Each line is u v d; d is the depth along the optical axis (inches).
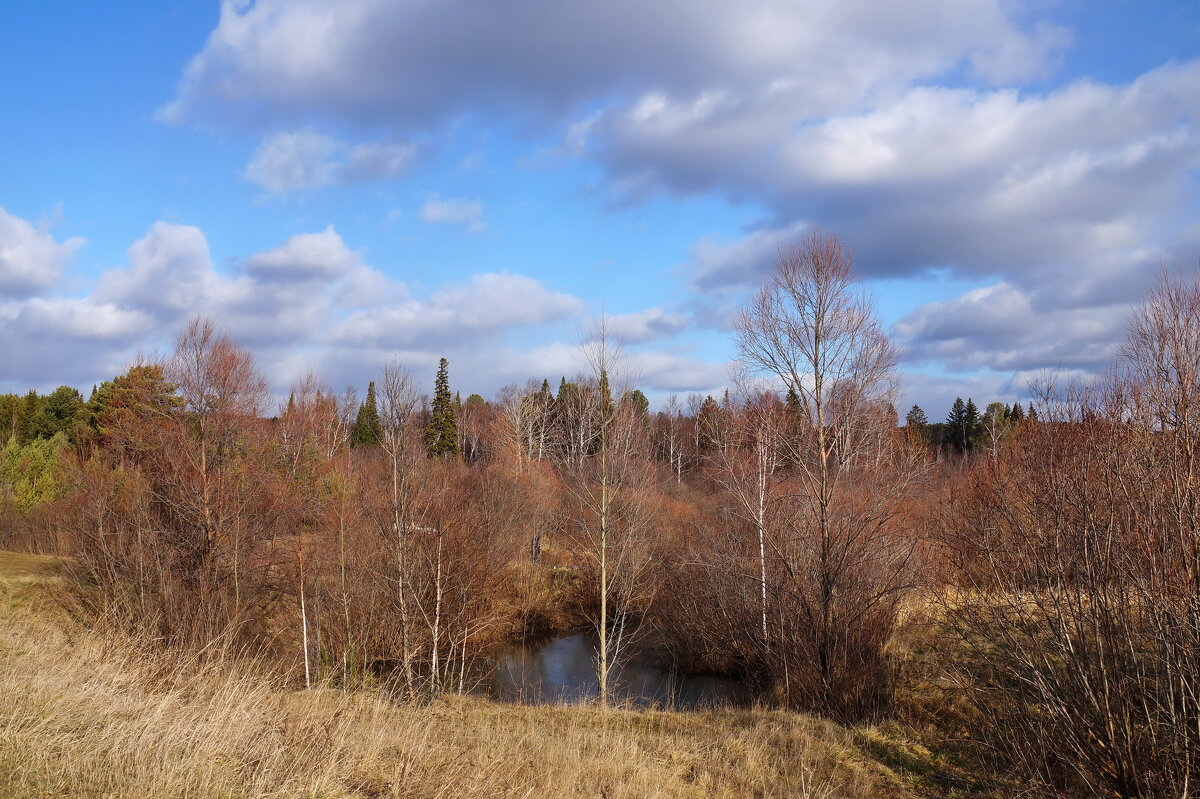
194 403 923.4
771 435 753.0
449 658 850.8
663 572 1098.7
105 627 658.2
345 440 1250.0
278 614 928.3
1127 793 347.3
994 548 428.1
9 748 254.8
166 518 895.1
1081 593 370.9
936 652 616.1
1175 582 339.3
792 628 715.4
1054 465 388.8
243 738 314.3
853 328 665.6
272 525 941.2
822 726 540.1
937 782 422.6
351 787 294.2
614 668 967.0
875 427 700.7
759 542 815.1
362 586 903.1
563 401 1978.3
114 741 276.4
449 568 869.2
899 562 673.6
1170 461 347.6
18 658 401.7
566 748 434.0
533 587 1242.6
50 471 1320.1
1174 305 365.1
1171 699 330.6
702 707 703.1
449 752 369.1
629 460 1055.0
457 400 2359.7
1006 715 451.2
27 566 935.0
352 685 718.5
